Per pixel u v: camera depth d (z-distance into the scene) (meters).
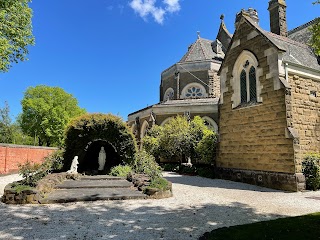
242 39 15.71
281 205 8.69
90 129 16.47
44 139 45.12
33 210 7.60
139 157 16.34
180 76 32.12
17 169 22.44
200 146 18.52
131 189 11.06
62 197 8.96
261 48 14.19
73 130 16.48
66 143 16.50
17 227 5.95
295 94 13.30
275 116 12.98
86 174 15.95
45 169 13.42
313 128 13.58
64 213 7.29
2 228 5.88
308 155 12.55
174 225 6.23
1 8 15.73
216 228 5.99
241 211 7.76
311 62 15.33
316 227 5.77
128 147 16.56
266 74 13.71
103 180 13.68
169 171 23.00
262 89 13.87
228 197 10.12
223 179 16.34
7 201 8.47
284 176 12.16
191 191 11.49
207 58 32.97
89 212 7.43
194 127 21.59
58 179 12.36
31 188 8.89
